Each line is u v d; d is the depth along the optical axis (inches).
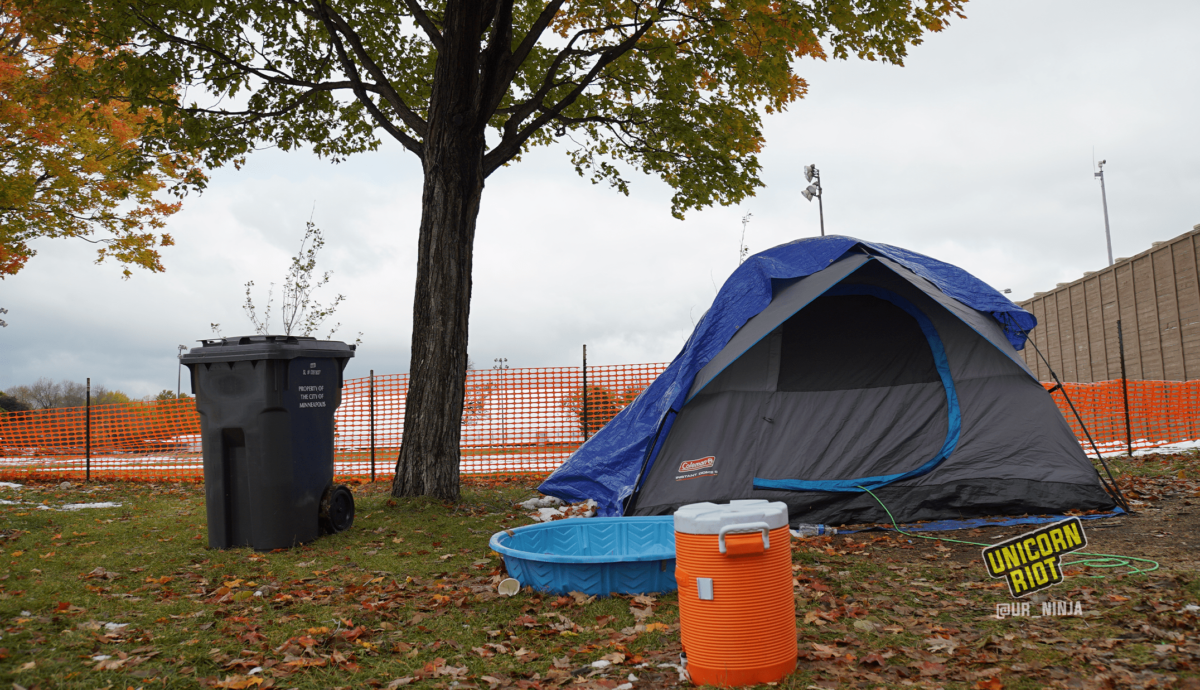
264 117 418.0
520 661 133.2
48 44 570.6
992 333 277.9
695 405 287.1
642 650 135.7
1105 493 261.0
